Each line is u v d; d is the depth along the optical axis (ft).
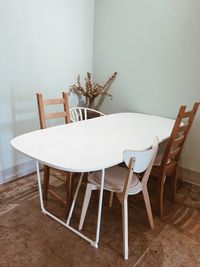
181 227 6.66
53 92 9.67
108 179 5.95
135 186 5.82
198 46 8.00
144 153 4.91
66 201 6.90
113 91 10.55
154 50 8.98
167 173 6.99
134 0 9.04
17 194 7.88
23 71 8.43
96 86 10.51
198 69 8.16
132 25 9.32
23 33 8.09
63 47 9.55
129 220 6.86
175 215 7.17
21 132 8.89
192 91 8.46
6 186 8.32
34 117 9.19
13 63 8.07
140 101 9.84
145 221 6.84
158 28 8.70
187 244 6.06
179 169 9.35
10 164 8.75
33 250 5.67
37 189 8.22
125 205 5.38
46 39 8.86
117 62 10.12
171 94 8.95
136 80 9.74
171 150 6.61
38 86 9.05
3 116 8.20
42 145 5.64
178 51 8.45
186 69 8.41
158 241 6.11
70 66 10.05
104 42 10.34
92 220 6.79
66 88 10.16
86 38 10.38
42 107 7.04
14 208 7.15
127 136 6.59
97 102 11.25
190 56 8.23
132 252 5.72
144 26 9.02
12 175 8.89
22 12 7.89
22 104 8.68
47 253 5.60
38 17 8.39
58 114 7.63
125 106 10.34
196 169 8.95
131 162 4.81
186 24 8.09
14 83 8.26
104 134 6.66
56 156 5.07
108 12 9.89
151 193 8.24
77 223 6.63
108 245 5.91
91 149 5.53
